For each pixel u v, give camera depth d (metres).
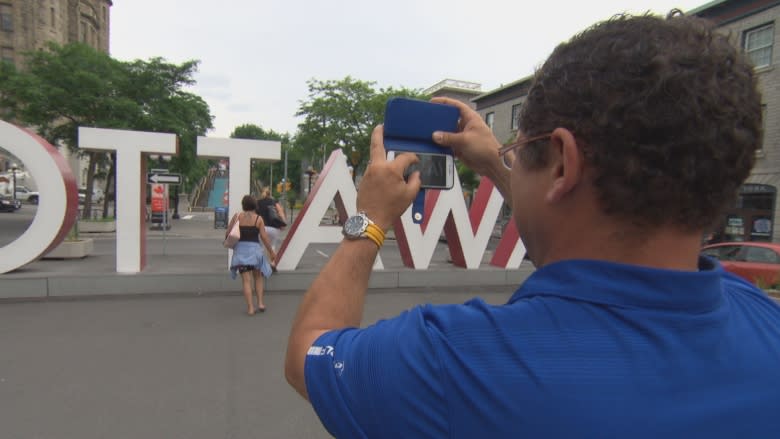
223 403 3.77
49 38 43.81
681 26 0.68
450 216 9.41
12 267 7.39
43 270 7.97
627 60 0.64
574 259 0.70
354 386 0.69
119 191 7.70
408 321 0.72
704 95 0.62
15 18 41.91
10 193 37.56
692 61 0.63
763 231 15.95
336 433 0.71
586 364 0.61
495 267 9.55
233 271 6.55
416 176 0.95
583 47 0.71
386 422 0.65
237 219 6.53
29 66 18.72
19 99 18.00
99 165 21.86
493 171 1.09
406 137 1.06
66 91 17.62
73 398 3.79
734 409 0.62
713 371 0.63
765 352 0.68
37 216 7.49
